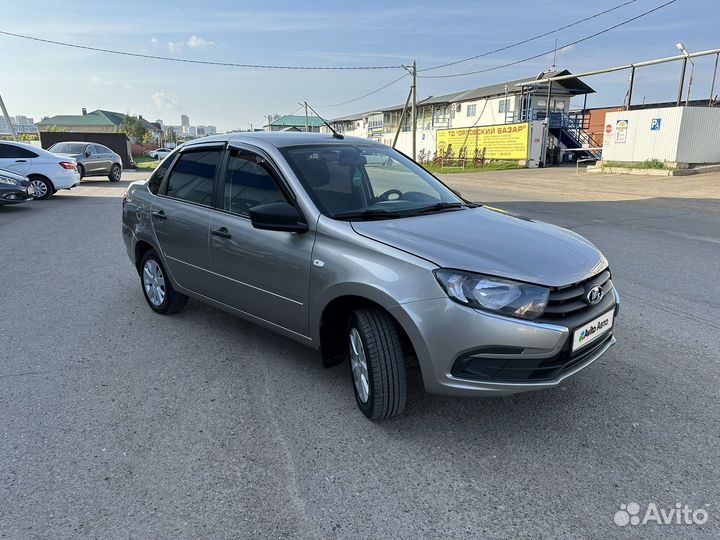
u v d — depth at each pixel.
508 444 2.93
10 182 12.07
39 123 89.75
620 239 8.73
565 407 3.30
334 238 3.12
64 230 9.90
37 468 2.72
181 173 4.55
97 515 2.39
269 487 2.59
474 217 3.55
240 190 3.85
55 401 3.42
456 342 2.67
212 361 4.02
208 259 4.06
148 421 3.19
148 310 5.20
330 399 3.44
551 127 38.12
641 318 4.87
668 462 2.75
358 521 2.36
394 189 3.86
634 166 24.42
